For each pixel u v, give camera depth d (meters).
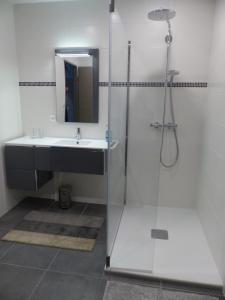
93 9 2.78
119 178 2.36
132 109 2.52
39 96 3.12
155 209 2.54
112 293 1.78
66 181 3.26
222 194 1.95
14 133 3.06
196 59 2.68
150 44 2.56
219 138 2.10
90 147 2.64
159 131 2.59
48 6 2.86
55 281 1.89
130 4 2.54
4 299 1.72
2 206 2.86
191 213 2.95
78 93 3.00
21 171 2.83
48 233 2.52
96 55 2.86
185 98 2.79
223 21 2.15
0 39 2.71
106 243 2.16
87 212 3.00
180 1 2.57
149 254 2.14
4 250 2.24
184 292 1.80
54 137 3.18
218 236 2.02
